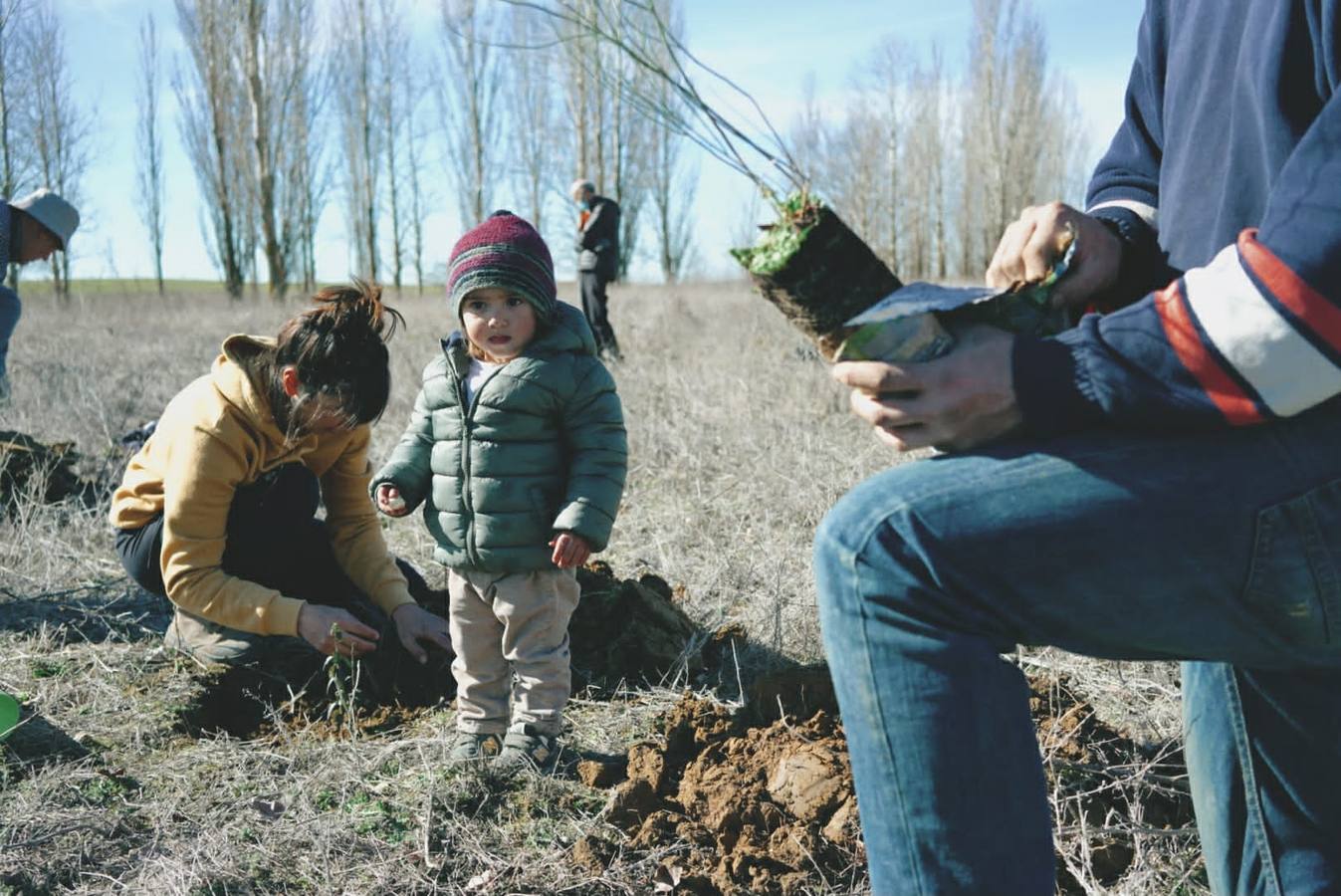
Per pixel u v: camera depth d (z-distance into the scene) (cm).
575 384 269
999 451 127
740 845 236
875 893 131
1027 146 4584
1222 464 120
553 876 230
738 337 1163
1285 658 130
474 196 4119
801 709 290
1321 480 120
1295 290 113
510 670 288
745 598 399
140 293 3166
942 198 5316
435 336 1316
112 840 243
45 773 267
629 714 305
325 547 362
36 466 515
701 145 138
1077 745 259
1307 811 156
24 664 332
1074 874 219
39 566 421
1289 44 134
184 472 314
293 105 3619
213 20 3347
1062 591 124
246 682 333
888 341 128
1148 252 162
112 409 773
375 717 316
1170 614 125
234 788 266
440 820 250
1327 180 114
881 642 127
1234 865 166
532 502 267
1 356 537
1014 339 127
